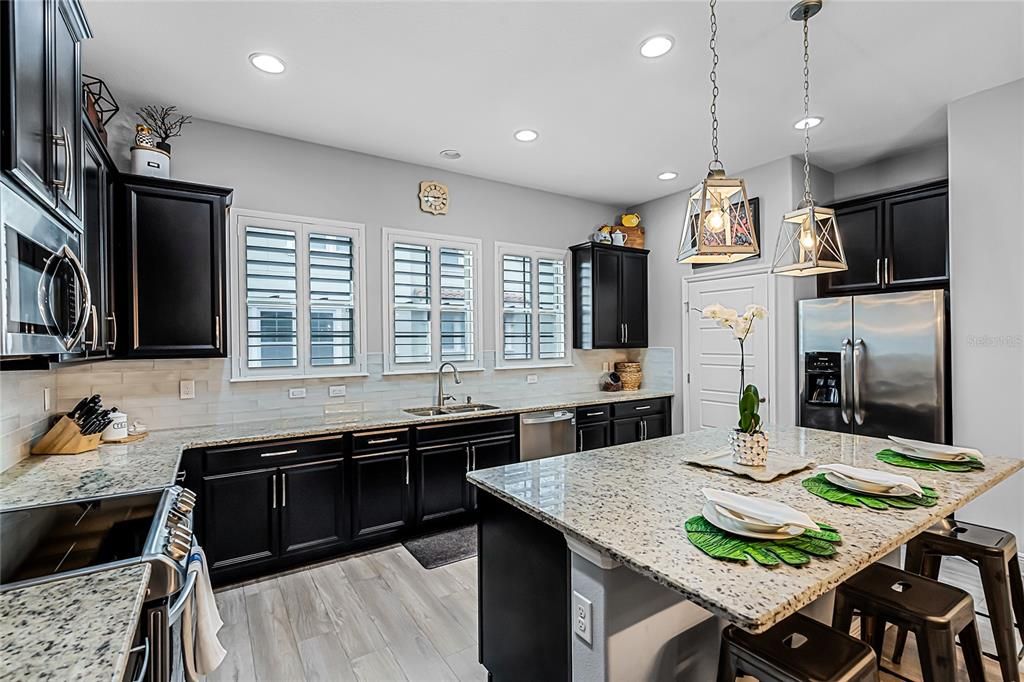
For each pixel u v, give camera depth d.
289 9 2.24
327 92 2.99
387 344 4.02
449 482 3.69
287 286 3.60
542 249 4.96
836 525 1.47
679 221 5.09
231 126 3.42
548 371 5.01
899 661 2.15
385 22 2.34
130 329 2.74
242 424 3.35
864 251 3.95
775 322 4.24
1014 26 2.42
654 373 5.37
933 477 1.93
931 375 3.32
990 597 1.92
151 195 2.81
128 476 2.02
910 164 4.10
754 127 3.56
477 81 2.88
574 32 2.44
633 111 3.28
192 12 2.25
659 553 1.29
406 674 2.13
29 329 1.21
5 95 1.07
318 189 3.74
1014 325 3.00
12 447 2.19
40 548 1.34
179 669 1.37
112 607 0.99
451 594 2.79
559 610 1.61
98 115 2.66
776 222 4.22
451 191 4.39
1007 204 3.02
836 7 2.28
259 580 2.94
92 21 2.29
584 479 1.98
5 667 0.78
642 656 1.50
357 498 3.31
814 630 1.37
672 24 2.39
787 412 4.19
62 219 1.47
